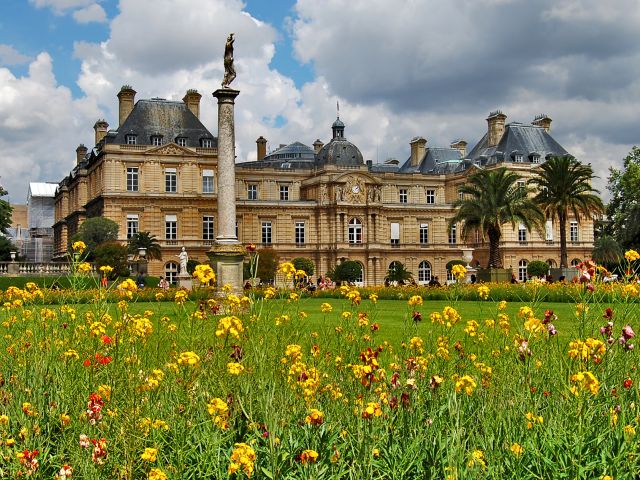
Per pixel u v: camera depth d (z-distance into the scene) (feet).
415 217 361.92
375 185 347.56
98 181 315.58
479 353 41.45
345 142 357.20
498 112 383.86
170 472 25.67
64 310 41.27
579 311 36.73
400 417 29.32
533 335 35.42
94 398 28.22
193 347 35.45
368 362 29.94
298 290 51.65
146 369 33.73
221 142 117.80
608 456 26.16
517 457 25.98
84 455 26.27
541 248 354.33
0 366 38.37
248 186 361.51
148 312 38.78
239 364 28.09
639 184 304.30
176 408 29.84
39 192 616.39
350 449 27.68
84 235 274.16
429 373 34.78
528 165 352.08
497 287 153.69
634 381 30.89
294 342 40.73
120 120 339.77
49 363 35.94
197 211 307.78
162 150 304.09
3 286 186.70
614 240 320.50
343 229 339.36
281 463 25.75
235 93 118.62
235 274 112.57
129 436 26.48
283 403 28.71
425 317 99.25
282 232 337.72
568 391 28.78
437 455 26.76
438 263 361.92
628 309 39.86
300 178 368.07
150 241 267.18
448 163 416.05
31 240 528.22
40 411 32.30
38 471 26.96
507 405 30.81
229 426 28.32
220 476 24.72
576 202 232.73
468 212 224.12
